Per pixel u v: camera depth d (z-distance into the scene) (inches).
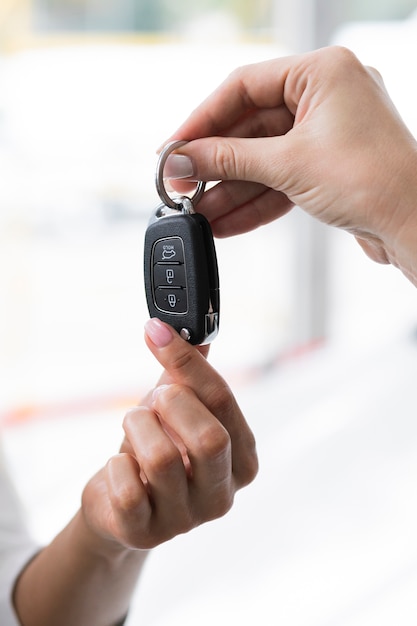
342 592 46.9
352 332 102.2
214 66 88.6
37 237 88.5
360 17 92.3
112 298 92.4
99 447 77.1
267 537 53.3
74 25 84.0
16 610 36.1
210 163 27.0
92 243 90.4
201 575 49.7
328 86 25.7
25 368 90.9
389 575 48.2
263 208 30.5
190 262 26.6
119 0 84.6
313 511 55.9
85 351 92.3
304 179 25.8
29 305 89.9
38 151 86.0
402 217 24.8
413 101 92.8
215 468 26.3
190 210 27.3
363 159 25.0
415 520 53.8
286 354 100.2
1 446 42.8
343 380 76.9
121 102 86.9
